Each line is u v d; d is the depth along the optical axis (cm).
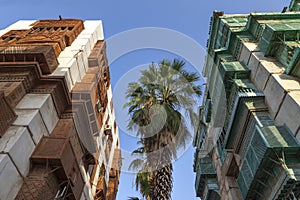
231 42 1744
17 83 1178
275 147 995
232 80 1494
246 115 1275
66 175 1098
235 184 1509
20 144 977
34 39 1658
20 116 1085
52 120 1248
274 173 1041
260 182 1107
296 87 1142
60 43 1655
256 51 1501
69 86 1445
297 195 947
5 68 1248
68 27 1952
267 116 1217
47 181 1002
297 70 1191
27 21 2164
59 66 1471
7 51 1316
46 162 1034
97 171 1816
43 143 1104
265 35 1445
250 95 1312
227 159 1585
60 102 1334
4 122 984
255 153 1095
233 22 1962
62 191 1120
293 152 996
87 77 1673
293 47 1273
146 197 1288
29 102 1179
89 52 1880
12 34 1822
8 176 893
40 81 1307
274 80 1226
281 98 1153
